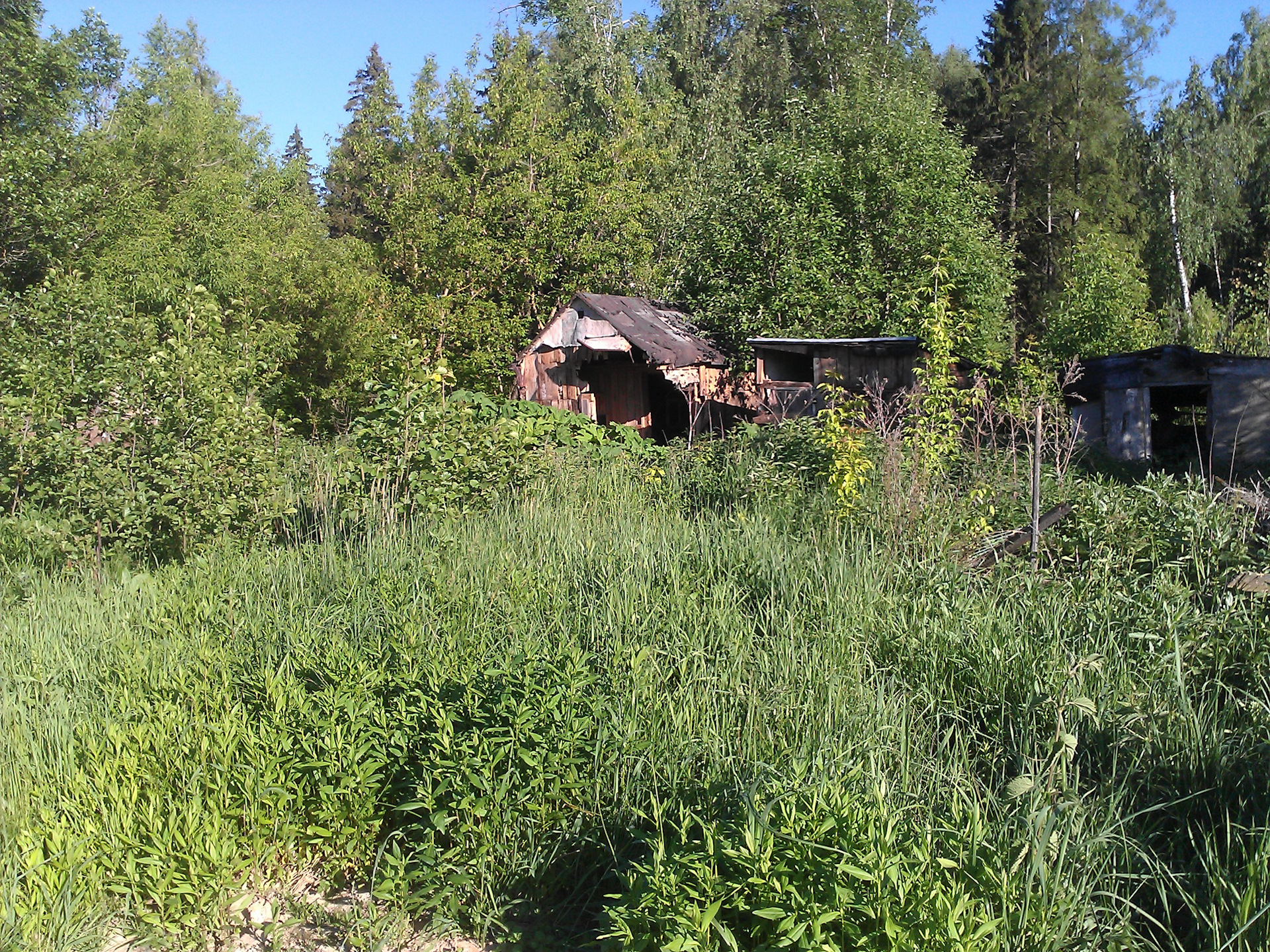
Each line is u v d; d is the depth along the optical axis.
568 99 29.38
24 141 16.83
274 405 18.83
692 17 32.22
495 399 17.22
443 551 8.35
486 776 4.41
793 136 22.31
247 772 4.71
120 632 6.84
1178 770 4.41
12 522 8.95
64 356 10.21
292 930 4.32
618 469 11.88
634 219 23.16
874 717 4.95
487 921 4.18
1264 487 11.63
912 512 8.20
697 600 6.68
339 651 5.61
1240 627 5.50
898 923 3.17
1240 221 36.69
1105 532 7.48
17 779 4.76
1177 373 17.19
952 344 10.42
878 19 32.44
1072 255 27.44
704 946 3.24
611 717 4.82
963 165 21.08
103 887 4.34
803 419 12.09
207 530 9.27
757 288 18.73
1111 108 35.78
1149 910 3.80
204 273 18.73
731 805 4.03
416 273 21.70
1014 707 5.06
